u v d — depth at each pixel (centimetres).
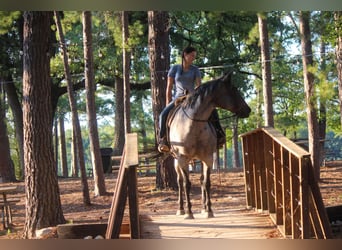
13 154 4062
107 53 2366
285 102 2709
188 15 2342
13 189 1316
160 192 1573
